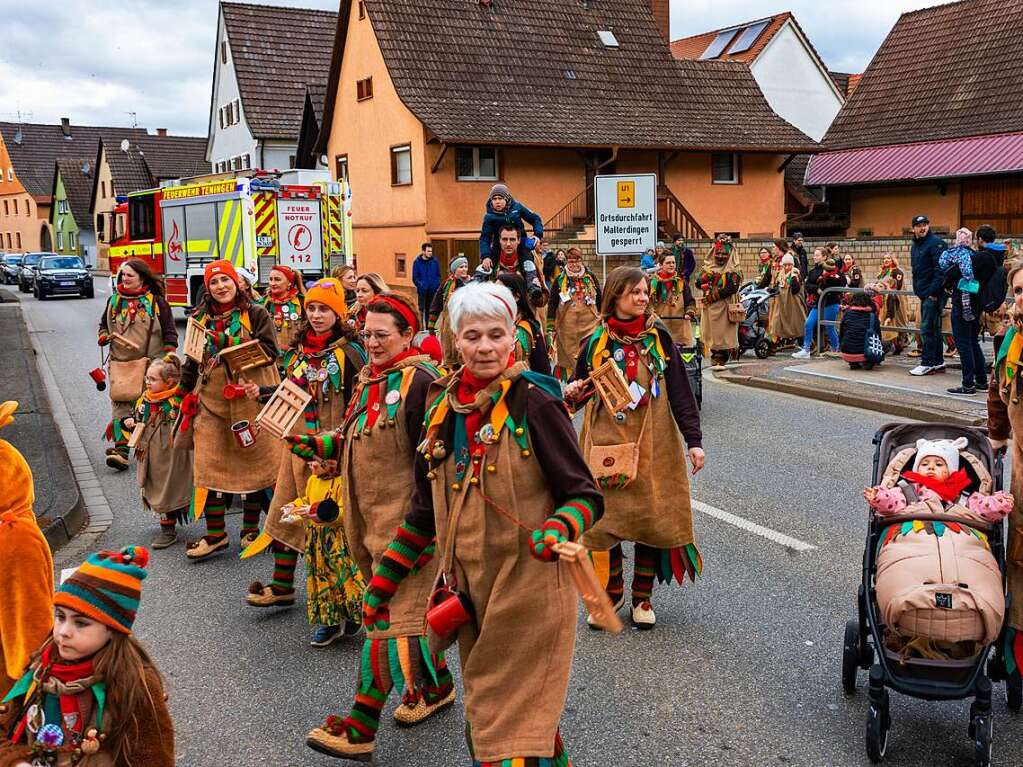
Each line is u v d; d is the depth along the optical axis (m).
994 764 4.36
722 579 6.73
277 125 42.16
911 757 4.44
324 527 5.54
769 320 17.98
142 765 3.30
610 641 5.80
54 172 81.81
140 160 66.88
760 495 8.70
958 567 4.26
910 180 31.97
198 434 7.20
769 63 43.97
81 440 12.11
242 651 5.80
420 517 3.74
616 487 5.76
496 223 9.03
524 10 32.00
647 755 4.52
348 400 5.83
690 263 22.53
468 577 3.50
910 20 38.69
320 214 22.47
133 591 3.29
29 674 3.30
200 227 23.05
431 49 29.95
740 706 4.96
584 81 31.42
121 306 10.41
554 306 12.05
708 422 11.99
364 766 4.48
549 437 3.45
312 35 44.78
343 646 5.86
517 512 3.44
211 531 7.42
